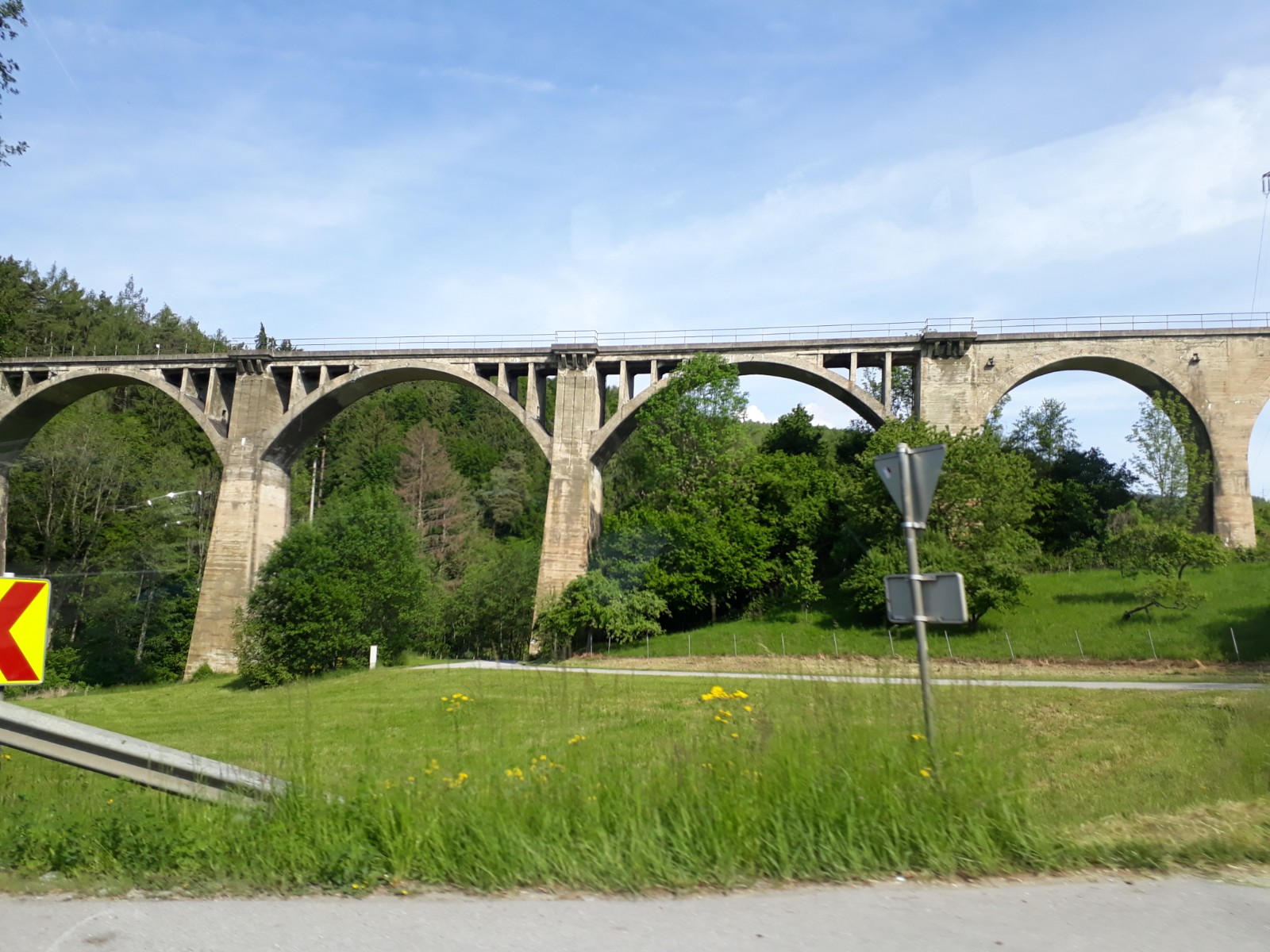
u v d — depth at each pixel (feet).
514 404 160.66
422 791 22.12
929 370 146.00
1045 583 140.05
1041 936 15.70
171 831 20.79
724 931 15.99
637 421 163.53
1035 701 66.69
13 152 67.46
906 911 16.96
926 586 24.11
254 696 104.88
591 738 28.30
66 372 175.32
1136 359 141.18
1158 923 16.29
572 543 152.35
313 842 20.15
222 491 163.43
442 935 15.94
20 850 20.54
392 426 270.05
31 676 24.09
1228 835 21.16
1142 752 41.73
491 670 101.86
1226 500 137.49
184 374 169.78
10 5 61.05
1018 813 20.71
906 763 22.13
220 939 15.84
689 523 153.48
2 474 180.34
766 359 155.12
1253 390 138.82
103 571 175.63
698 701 54.80
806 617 142.00
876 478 133.39
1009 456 130.41
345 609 132.87
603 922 16.48
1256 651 100.78
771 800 20.67
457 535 223.92
